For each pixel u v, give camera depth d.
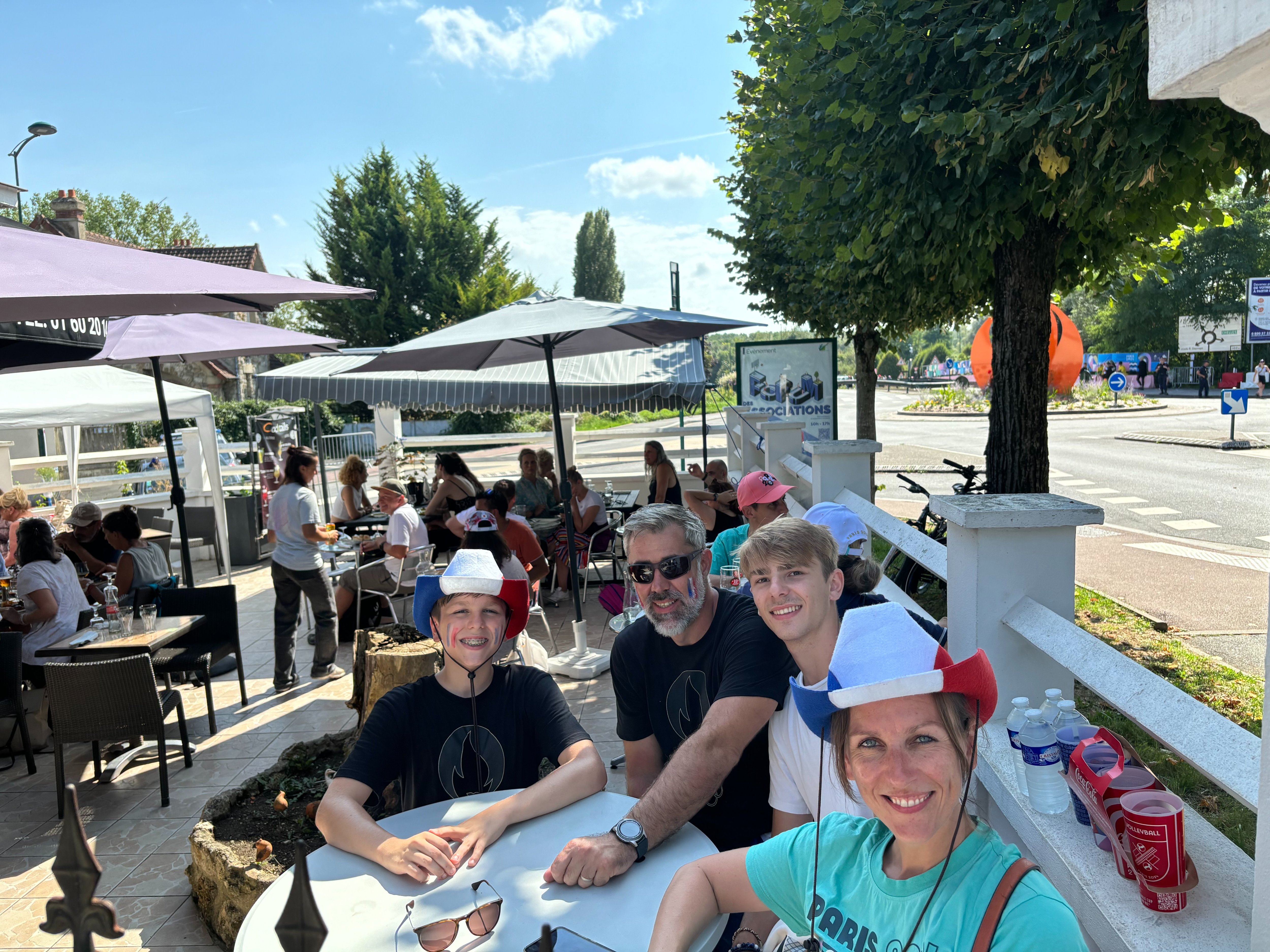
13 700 5.27
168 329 6.05
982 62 5.09
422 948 1.84
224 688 6.88
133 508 7.15
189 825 4.54
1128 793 1.84
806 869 1.56
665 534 2.63
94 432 24.41
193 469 13.00
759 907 1.66
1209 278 45.47
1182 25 1.14
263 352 6.18
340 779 2.48
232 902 3.35
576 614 6.84
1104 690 2.03
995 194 5.26
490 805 2.48
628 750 2.92
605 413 9.95
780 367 11.70
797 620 2.29
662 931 1.63
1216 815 3.92
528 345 7.63
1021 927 1.25
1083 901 1.91
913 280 7.10
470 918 1.91
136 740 4.92
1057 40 4.47
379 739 2.59
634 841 2.12
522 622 2.75
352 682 6.89
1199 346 21.69
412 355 7.16
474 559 2.69
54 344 5.47
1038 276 6.40
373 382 8.99
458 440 16.08
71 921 1.01
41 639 5.70
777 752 2.39
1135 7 3.99
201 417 10.51
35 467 15.99
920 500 15.81
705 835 2.48
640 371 9.66
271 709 6.31
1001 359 6.54
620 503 11.09
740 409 11.78
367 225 37.34
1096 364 51.00
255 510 12.59
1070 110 4.16
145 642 5.27
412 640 4.50
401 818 2.43
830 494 5.23
